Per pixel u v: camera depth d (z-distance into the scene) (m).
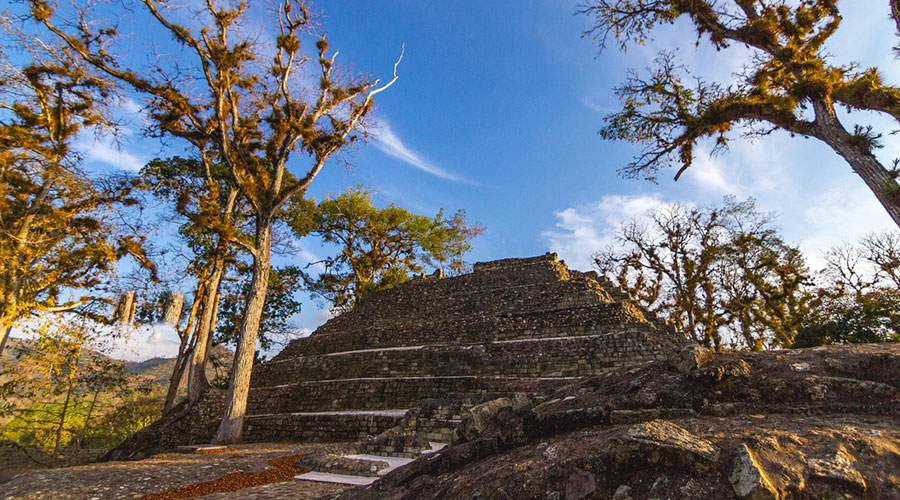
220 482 9.44
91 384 23.41
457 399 14.62
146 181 22.56
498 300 25.06
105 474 9.70
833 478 3.06
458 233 44.72
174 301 15.09
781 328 27.98
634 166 19.20
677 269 29.92
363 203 37.84
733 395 4.66
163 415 23.86
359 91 21.94
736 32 15.25
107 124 19.39
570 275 28.42
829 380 4.48
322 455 11.15
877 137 11.83
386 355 21.70
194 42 17.41
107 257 18.81
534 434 4.90
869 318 26.59
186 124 19.61
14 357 20.11
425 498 4.48
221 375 30.38
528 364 18.17
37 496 8.32
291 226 34.22
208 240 25.61
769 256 28.62
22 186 17.19
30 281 17.58
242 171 20.11
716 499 3.11
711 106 16.17
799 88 13.23
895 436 3.44
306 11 19.86
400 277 38.94
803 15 14.09
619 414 4.58
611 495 3.44
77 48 16.42
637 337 16.72
